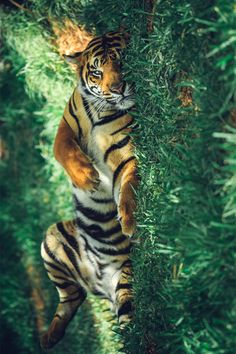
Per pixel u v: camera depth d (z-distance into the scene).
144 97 10.45
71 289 12.67
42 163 19.62
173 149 9.41
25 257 19.41
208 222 8.04
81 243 12.23
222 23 7.73
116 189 11.30
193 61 8.85
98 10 13.01
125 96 10.98
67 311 12.76
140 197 10.41
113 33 11.38
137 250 10.65
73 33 14.27
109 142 11.17
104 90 11.00
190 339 8.64
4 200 20.08
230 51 7.96
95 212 11.85
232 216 7.92
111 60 11.09
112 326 13.54
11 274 19.53
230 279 7.93
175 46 9.29
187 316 8.55
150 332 10.16
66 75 14.65
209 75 8.39
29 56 14.99
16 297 19.12
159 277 9.91
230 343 7.91
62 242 12.41
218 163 8.27
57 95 15.04
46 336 12.87
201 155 8.34
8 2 15.35
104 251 11.99
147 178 10.25
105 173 11.41
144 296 10.22
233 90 7.72
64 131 11.58
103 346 14.59
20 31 15.09
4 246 19.81
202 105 8.41
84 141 11.47
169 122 9.58
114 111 11.11
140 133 10.62
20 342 18.88
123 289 11.55
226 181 7.73
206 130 8.30
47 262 12.60
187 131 8.85
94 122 11.27
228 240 7.86
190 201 8.42
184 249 8.45
